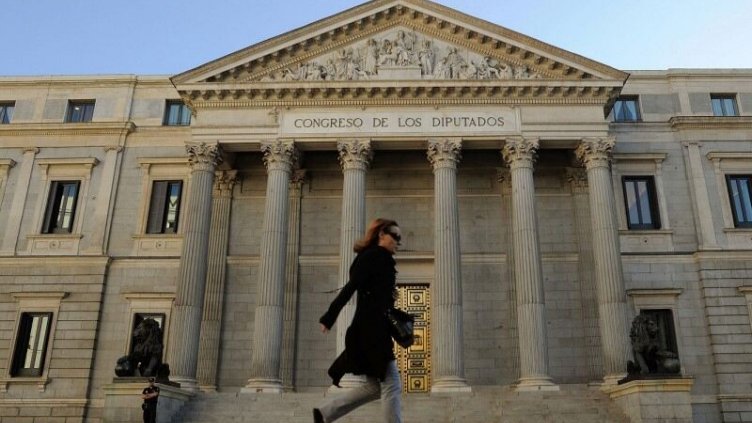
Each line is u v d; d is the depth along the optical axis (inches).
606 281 1424.7
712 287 1635.1
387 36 1605.6
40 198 1775.3
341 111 1540.4
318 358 1609.3
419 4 1579.7
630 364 1234.0
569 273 1654.8
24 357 1653.5
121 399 1187.3
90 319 1662.2
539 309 1389.0
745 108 1785.2
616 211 1578.5
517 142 1505.9
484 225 1702.8
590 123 1523.1
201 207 1485.0
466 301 1643.7
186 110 1857.8
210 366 1574.8
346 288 241.4
